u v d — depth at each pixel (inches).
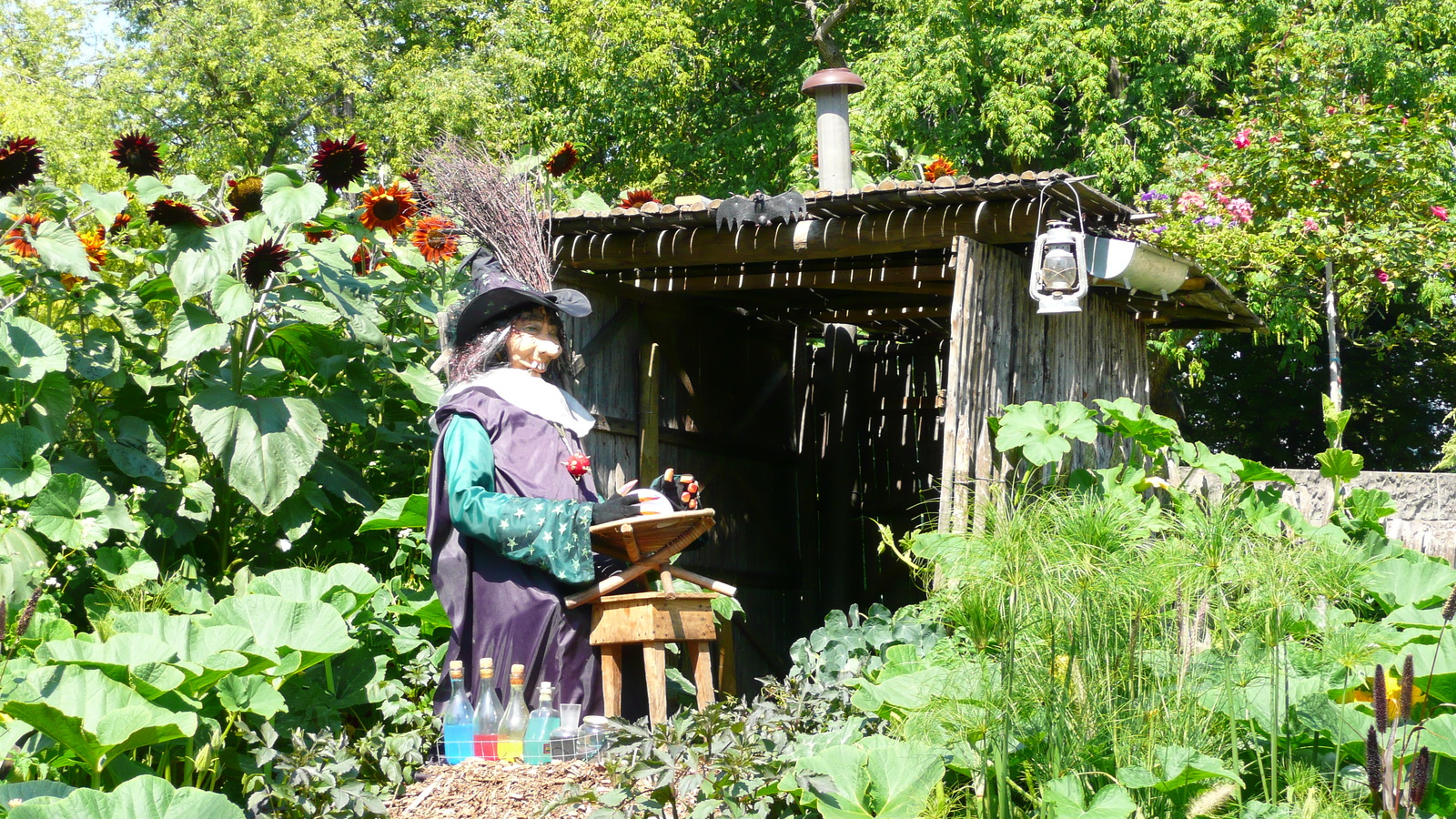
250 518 206.2
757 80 643.5
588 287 222.7
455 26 844.0
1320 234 329.4
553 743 148.9
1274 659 115.9
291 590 163.2
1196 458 198.8
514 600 161.2
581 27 617.9
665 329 246.4
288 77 745.0
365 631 176.7
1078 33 507.5
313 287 199.0
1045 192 178.7
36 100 695.1
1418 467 658.2
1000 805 111.3
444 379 222.8
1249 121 361.1
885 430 304.3
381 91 779.4
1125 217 204.1
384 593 180.4
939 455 294.7
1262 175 346.6
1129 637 118.8
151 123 758.5
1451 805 112.9
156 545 188.5
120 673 128.6
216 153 740.0
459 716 155.2
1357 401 658.8
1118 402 198.1
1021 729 118.2
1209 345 467.5
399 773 139.2
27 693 119.0
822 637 166.7
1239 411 682.8
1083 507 121.6
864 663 159.2
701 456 259.6
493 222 190.9
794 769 116.0
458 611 164.4
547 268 189.6
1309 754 123.8
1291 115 352.8
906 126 497.4
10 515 169.2
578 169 633.6
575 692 158.9
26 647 147.3
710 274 227.3
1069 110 532.1
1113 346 254.5
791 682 155.8
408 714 159.9
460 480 161.2
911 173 295.3
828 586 295.3
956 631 122.3
